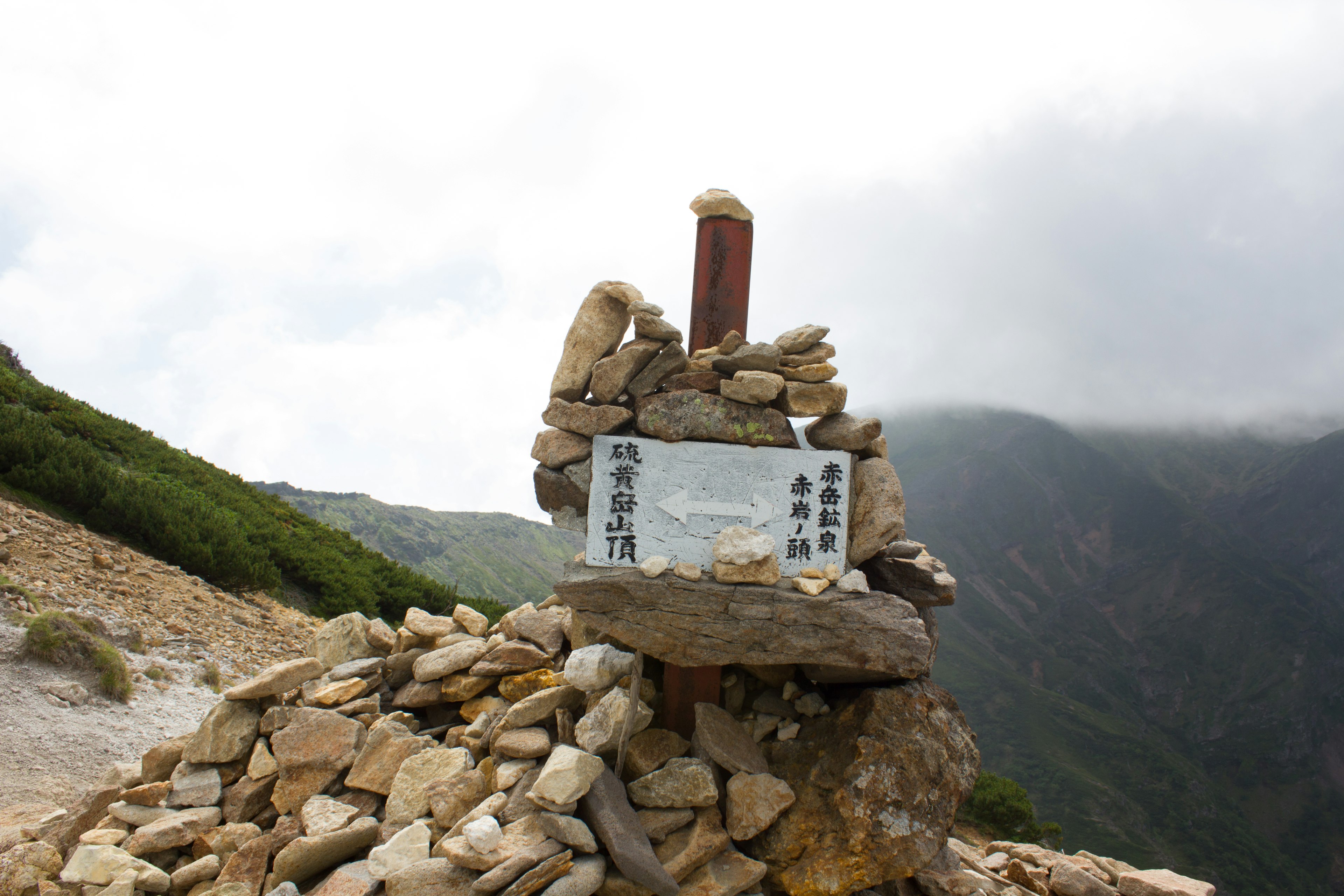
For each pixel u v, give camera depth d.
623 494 5.18
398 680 6.82
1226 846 78.19
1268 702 116.06
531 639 6.59
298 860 4.50
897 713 5.04
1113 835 76.69
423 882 4.20
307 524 23.47
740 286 5.93
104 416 22.52
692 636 4.94
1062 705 108.81
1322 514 166.62
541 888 4.14
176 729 8.91
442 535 103.25
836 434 5.44
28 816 6.38
